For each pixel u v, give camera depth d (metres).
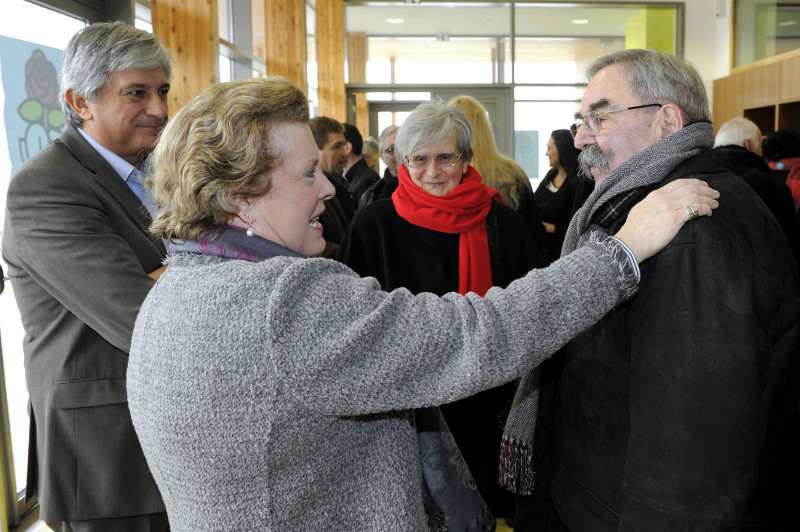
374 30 8.84
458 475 1.09
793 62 6.94
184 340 0.75
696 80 1.09
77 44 1.42
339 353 0.73
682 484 0.90
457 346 0.76
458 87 8.90
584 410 1.13
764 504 1.09
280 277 0.75
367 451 0.85
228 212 0.83
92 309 1.25
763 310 0.93
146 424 0.78
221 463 0.75
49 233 1.26
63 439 1.36
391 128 4.46
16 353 2.61
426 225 1.93
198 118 0.83
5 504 2.30
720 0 8.73
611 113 1.10
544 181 4.01
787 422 1.07
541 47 8.89
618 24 8.91
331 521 0.81
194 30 3.42
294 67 6.50
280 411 0.73
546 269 0.85
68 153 1.38
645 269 0.98
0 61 2.39
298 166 0.85
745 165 3.09
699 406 0.90
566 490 1.18
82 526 1.39
